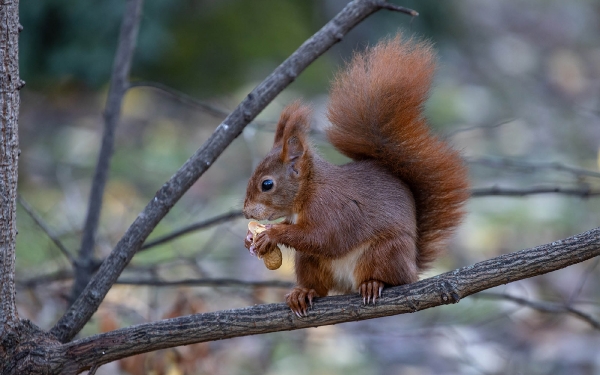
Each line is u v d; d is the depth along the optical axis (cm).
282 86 733
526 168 957
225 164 1703
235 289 1134
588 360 1167
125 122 1842
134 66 1895
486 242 1462
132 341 583
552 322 1257
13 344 585
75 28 1689
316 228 642
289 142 683
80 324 670
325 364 1174
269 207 678
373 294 605
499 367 1129
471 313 1216
